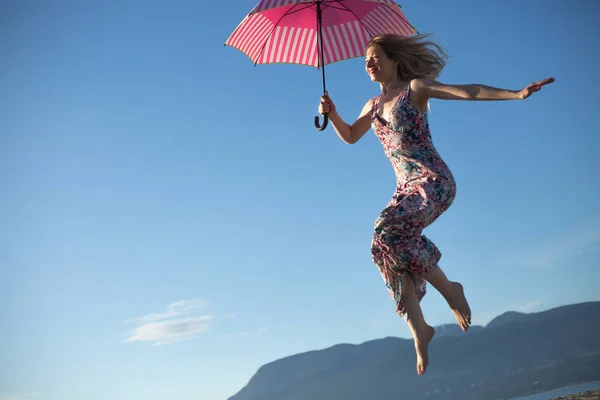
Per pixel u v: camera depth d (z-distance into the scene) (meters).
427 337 4.19
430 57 4.35
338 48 5.38
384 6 5.00
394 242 4.07
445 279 4.27
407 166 4.25
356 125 4.81
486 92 3.81
